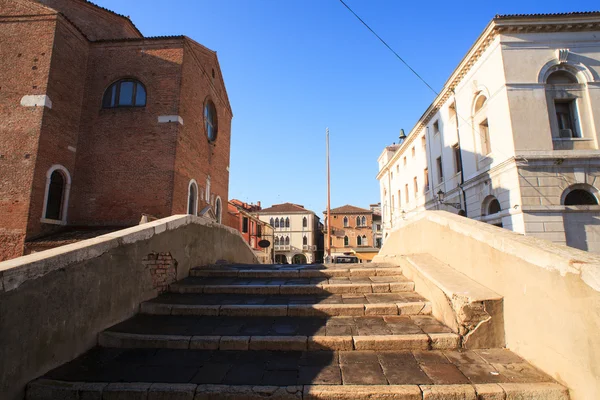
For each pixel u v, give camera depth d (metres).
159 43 14.69
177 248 6.21
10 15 13.07
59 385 2.97
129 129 13.96
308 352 3.67
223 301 5.07
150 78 14.38
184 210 14.48
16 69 12.69
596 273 2.58
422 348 3.68
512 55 15.47
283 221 60.56
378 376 3.08
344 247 56.56
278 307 4.70
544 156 14.38
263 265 7.42
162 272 5.64
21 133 12.18
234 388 2.88
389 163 39.19
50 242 11.29
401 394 2.77
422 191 28.55
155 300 5.16
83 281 3.78
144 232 5.15
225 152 21.50
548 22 15.28
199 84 16.72
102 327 4.07
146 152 13.73
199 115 16.66
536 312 3.22
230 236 9.48
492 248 4.02
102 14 17.89
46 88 12.47
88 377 3.13
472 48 17.64
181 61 14.48
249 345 3.77
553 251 3.11
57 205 12.98
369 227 57.00
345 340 3.72
